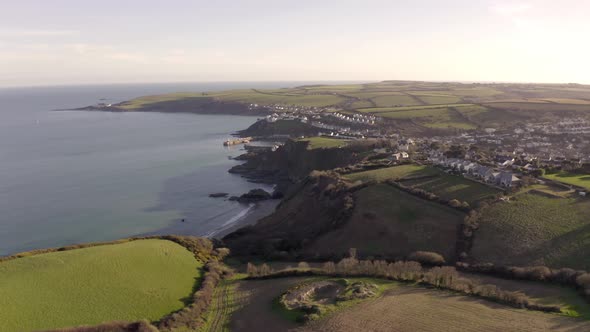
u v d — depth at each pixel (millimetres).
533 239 75312
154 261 75438
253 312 60781
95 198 149000
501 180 101938
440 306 57281
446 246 80062
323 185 125188
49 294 61375
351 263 72938
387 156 151125
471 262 73250
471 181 107312
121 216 131500
